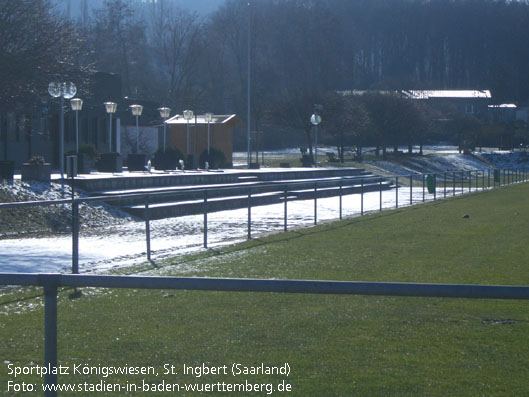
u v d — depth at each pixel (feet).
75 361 19.03
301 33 337.52
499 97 359.87
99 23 258.37
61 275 11.51
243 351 20.04
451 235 52.19
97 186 73.77
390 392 16.52
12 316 24.08
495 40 433.48
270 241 47.75
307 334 21.98
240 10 307.58
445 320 23.99
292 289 10.87
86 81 98.17
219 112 294.66
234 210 77.71
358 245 45.65
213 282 11.09
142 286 11.29
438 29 435.12
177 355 19.61
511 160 244.83
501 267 36.06
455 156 232.73
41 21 82.79
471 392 16.53
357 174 146.61
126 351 19.98
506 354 19.77
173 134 143.84
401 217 68.64
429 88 345.92
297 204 87.25
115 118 128.67
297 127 197.67
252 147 255.09
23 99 81.56
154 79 283.18
